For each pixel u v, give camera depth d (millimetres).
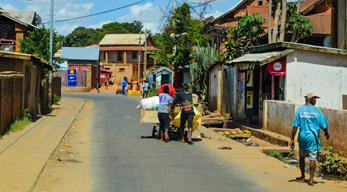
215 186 7266
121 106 27844
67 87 48500
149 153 10594
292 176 8281
